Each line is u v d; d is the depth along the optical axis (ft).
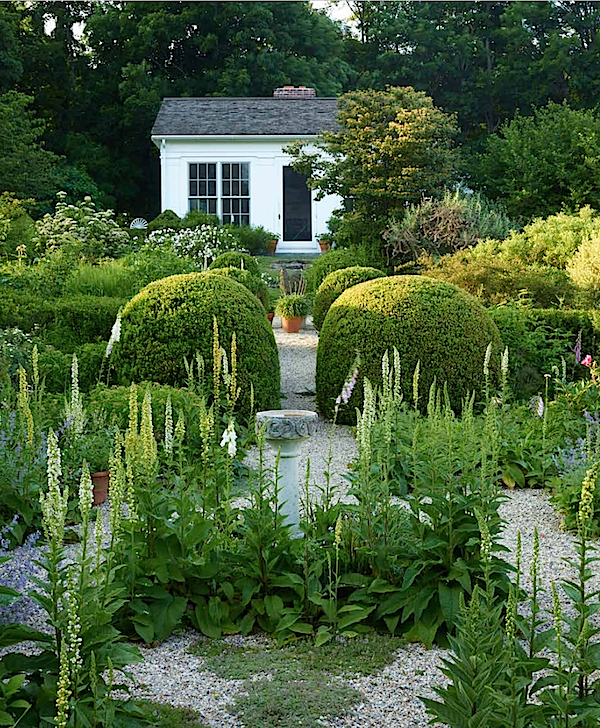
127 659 9.20
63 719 7.04
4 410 19.27
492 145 73.51
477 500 12.64
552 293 38.17
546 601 13.98
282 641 12.50
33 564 13.67
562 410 23.31
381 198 59.16
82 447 18.42
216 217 73.87
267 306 49.32
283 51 101.50
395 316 26.48
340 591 13.47
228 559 13.23
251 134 75.10
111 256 54.03
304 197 77.05
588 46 98.89
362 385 26.58
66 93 100.83
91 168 94.27
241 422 24.80
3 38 90.58
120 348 25.90
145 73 95.14
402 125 58.85
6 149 78.48
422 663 11.90
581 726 8.29
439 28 102.94
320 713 10.50
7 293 33.58
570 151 67.97
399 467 18.74
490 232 54.95
